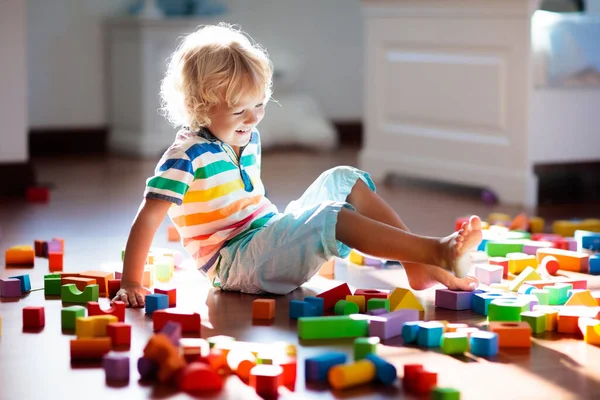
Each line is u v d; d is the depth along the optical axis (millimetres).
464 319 1722
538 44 3352
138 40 4738
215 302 1851
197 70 1867
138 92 4797
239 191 1925
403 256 1702
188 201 1897
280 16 5500
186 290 1963
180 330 1472
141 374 1362
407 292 1776
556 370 1406
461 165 3604
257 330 1629
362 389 1312
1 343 1540
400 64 3871
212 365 1360
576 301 1757
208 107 1873
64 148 4988
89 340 1454
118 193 3520
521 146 3359
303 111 5277
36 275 2096
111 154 4926
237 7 5344
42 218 2951
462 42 3539
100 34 5020
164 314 1605
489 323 1625
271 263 1846
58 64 4941
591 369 1414
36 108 4914
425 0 3670
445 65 3639
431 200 3424
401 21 3828
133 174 4090
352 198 1978
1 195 3490
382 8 3922
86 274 1930
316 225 1777
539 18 3361
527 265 2143
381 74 3980
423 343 1527
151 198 1825
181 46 2004
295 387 1318
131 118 4898
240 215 1916
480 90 3490
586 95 3469
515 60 3338
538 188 3389
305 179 3932
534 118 3338
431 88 3717
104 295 1896
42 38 4883
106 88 5070
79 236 2627
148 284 1968
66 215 3008
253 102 1880
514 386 1330
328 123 5488
